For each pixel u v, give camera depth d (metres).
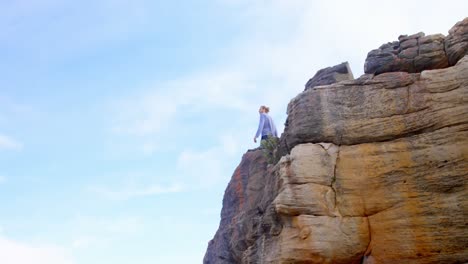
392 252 14.55
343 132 16.47
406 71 17.58
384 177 15.46
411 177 15.16
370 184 15.53
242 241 21.30
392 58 17.77
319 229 14.97
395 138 15.95
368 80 17.08
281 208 15.41
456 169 14.69
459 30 17.25
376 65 17.89
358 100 16.84
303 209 15.34
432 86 16.08
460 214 14.20
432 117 15.64
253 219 19.61
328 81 21.03
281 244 15.30
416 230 14.51
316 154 16.14
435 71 16.28
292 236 15.16
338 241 14.88
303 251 14.84
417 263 14.23
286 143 17.73
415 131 15.77
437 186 14.73
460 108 15.38
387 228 14.84
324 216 15.20
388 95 16.53
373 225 15.05
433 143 15.30
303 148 16.30
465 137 14.96
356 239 14.91
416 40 17.91
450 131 15.21
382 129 16.14
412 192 14.97
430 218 14.48
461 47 16.81
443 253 14.06
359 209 15.32
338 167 15.99
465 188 14.40
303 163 15.95
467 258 13.77
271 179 17.89
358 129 16.38
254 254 18.33
